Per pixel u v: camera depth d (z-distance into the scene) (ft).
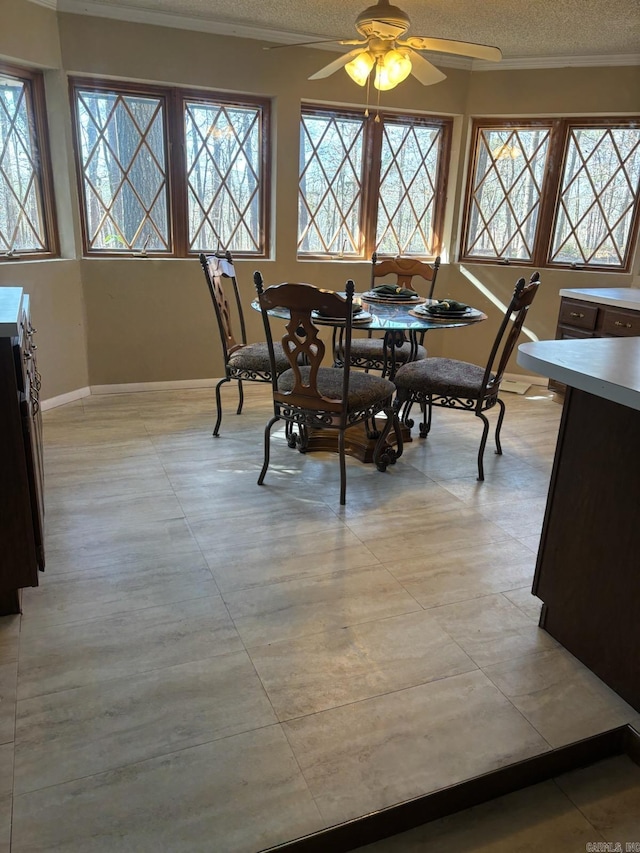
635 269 14.55
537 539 8.07
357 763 4.68
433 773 4.62
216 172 13.67
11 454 5.70
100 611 6.32
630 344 6.24
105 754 4.67
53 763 4.58
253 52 12.86
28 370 6.47
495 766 4.70
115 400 13.38
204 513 8.46
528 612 6.59
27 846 3.99
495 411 13.56
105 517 8.25
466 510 8.84
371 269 14.58
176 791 4.41
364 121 14.52
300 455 10.71
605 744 5.08
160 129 12.98
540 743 4.92
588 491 5.55
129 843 4.03
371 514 8.63
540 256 15.34
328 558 7.46
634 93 13.61
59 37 11.50
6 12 10.52
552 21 11.52
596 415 5.41
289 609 6.47
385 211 15.34
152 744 4.78
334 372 9.97
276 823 4.21
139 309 13.56
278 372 10.62
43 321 12.19
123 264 13.16
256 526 8.16
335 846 4.23
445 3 10.70
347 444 10.96
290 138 13.73
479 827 4.50
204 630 6.09
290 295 8.16
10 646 5.77
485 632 6.23
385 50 8.89
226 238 14.17
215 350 14.52
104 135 12.58
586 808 4.67
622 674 5.37
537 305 15.51
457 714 5.18
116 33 11.82
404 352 11.91
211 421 12.22
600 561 5.49
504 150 15.07
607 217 14.66
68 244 12.67
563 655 5.95
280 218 14.19
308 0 10.98
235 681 5.45
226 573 7.07
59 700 5.16
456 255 16.03
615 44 12.83
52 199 12.46
